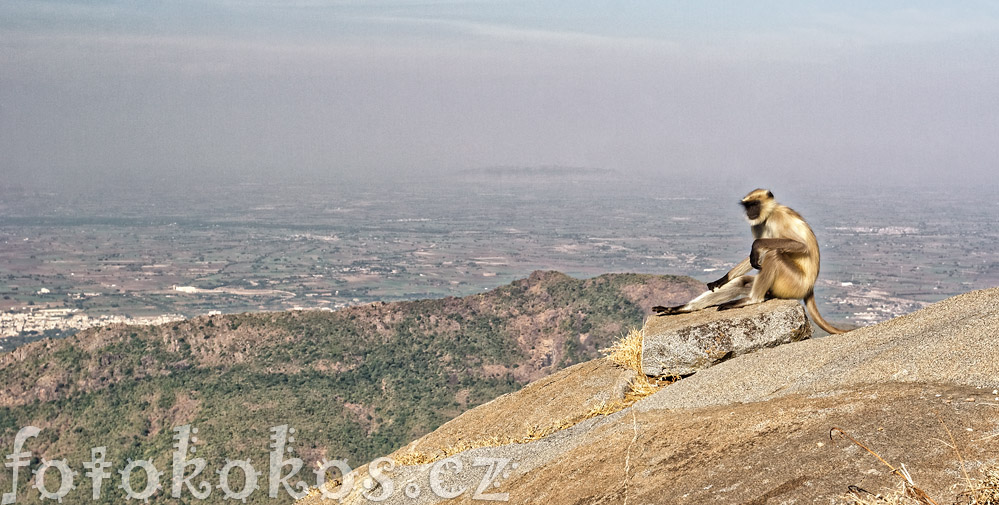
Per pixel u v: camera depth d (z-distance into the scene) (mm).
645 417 7410
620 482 6016
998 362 5906
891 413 5535
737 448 5816
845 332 8844
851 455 5090
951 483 4539
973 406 5336
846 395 6180
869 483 4715
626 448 6676
